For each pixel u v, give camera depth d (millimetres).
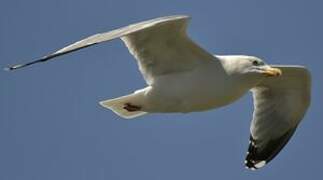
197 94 14695
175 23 13945
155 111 14984
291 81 16188
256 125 16875
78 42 12859
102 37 12836
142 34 14367
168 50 14555
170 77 14758
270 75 14852
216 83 14672
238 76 14789
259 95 16719
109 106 15000
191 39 14305
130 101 14914
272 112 16750
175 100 14773
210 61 14695
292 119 16688
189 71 14703
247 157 17016
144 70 14891
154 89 14766
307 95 16312
